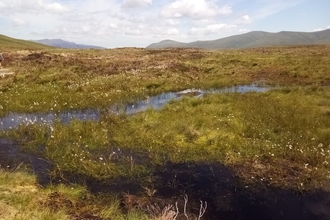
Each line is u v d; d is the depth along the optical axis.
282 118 13.76
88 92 20.00
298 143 11.12
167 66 32.16
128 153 10.84
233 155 10.54
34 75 26.09
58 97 18.36
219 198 8.09
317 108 15.68
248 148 10.99
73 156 10.18
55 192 7.55
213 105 16.42
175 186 8.63
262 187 8.64
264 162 10.12
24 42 115.50
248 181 8.96
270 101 17.14
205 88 24.20
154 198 7.92
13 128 13.05
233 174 9.41
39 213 6.14
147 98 20.33
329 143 11.25
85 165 9.50
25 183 8.02
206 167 9.88
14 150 10.85
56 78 24.86
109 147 11.27
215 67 33.06
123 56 45.78
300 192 8.37
